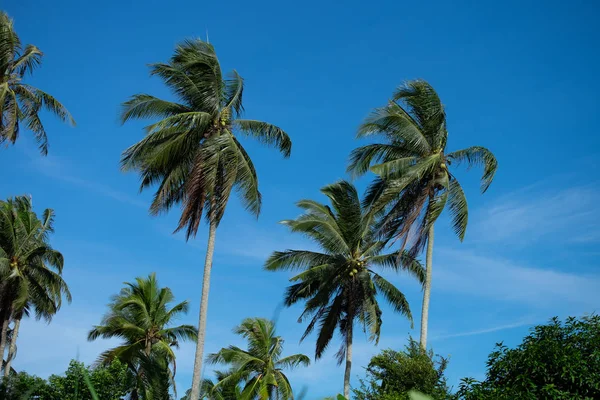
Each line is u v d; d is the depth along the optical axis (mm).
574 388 14016
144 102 24016
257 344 35656
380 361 22125
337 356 28391
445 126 25406
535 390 14203
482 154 24891
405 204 25000
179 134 23812
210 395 35344
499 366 15297
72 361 26234
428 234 25875
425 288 25219
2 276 33031
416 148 25172
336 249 27922
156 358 34688
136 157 23016
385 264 28312
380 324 28625
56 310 35625
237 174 23547
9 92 24703
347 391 27594
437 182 24297
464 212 24594
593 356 14203
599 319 15312
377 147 25875
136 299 36719
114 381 27734
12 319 35906
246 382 35531
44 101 25797
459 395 15680
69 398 24922
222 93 25094
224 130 24438
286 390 35219
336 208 28766
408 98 25375
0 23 24734
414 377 21125
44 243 35656
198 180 22875
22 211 35906
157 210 23641
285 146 25062
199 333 23344
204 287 23719
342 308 28875
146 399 31109
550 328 15500
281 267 28344
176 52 24453
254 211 23672
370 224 28703
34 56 25391
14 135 25375
